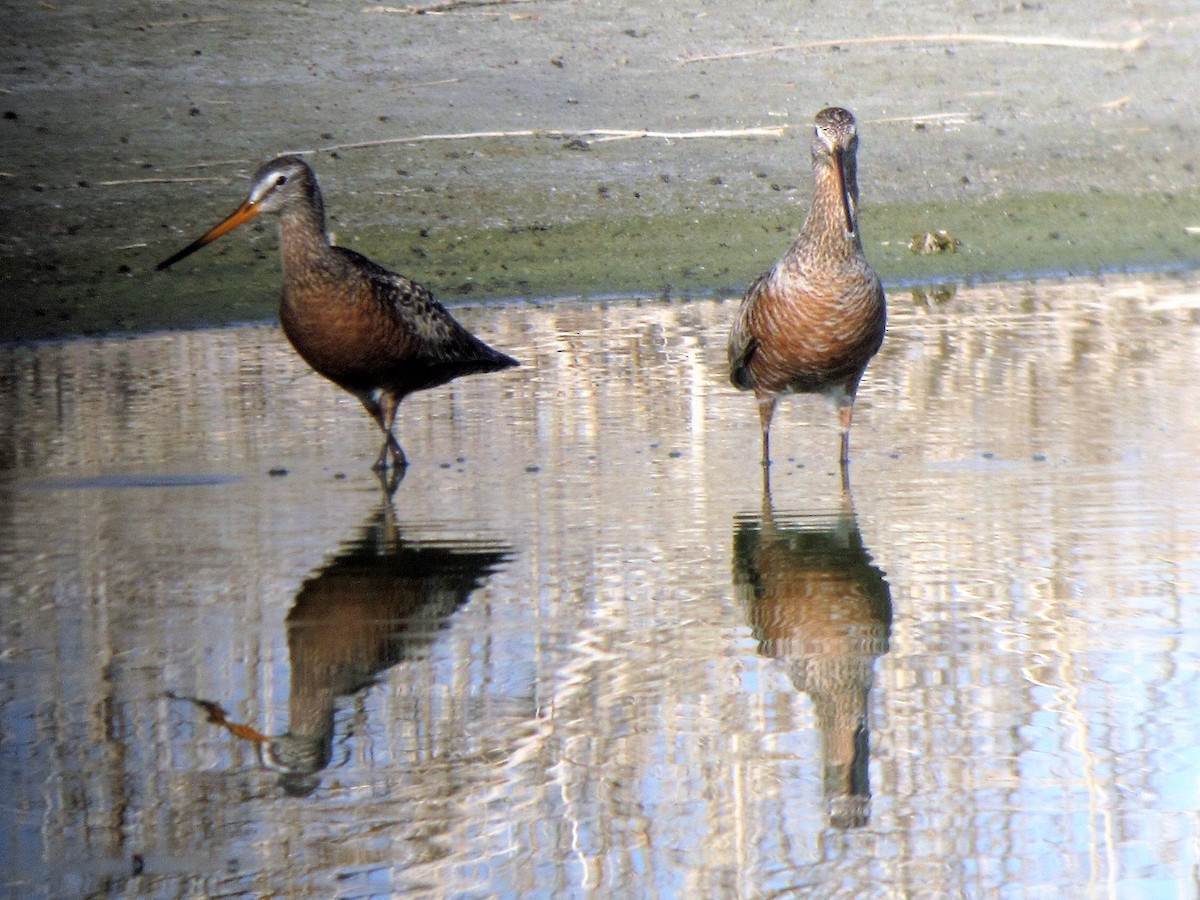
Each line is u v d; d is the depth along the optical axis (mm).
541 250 20234
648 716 8117
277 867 6785
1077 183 22188
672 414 14578
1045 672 8523
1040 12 26594
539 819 7180
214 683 8547
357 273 13188
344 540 10945
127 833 7047
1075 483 12023
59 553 10672
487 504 11844
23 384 15922
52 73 24328
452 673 8672
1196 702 8172
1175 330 17016
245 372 16344
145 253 19906
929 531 10930
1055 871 6766
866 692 8312
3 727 7973
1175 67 24922
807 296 12398
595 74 24547
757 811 7266
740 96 23969
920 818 7199
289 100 23641
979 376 15492
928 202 21875
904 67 24938
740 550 10625
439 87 24078
